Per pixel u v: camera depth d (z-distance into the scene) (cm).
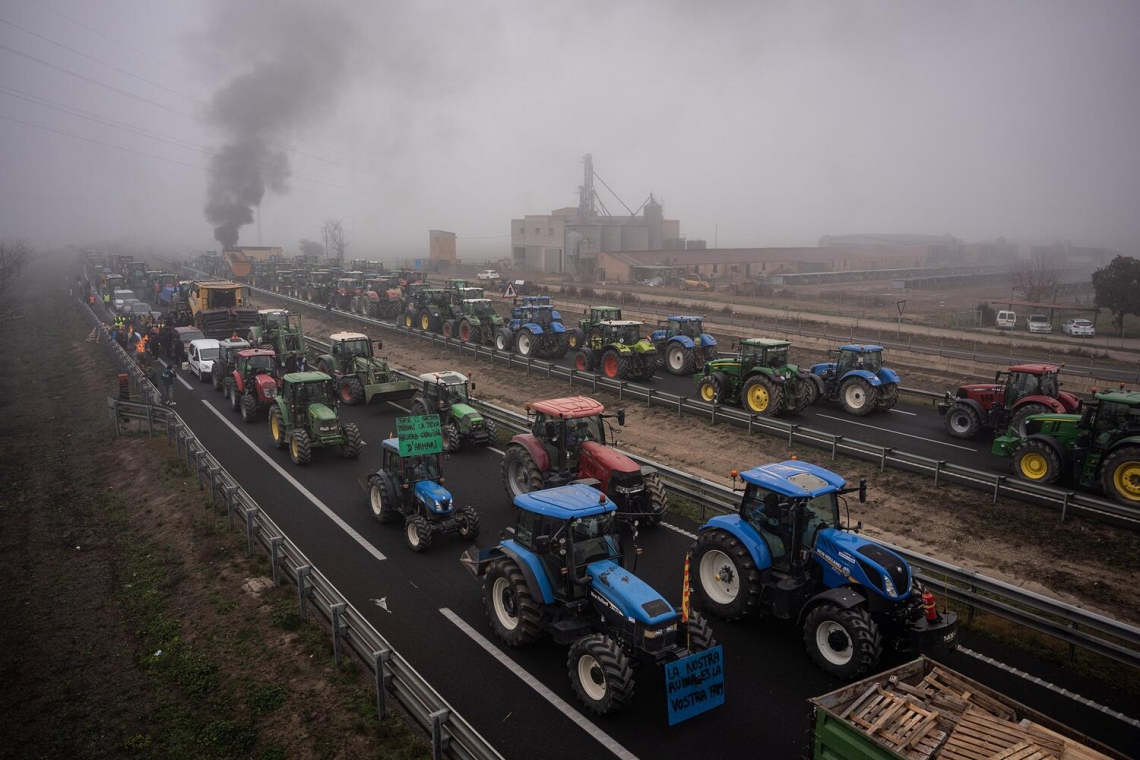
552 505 1055
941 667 845
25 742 929
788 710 945
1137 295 4925
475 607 1223
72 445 2302
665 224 12244
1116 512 1467
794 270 10706
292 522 1587
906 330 4594
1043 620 1078
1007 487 1670
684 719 897
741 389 2523
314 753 870
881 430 2312
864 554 1024
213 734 906
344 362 2783
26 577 1416
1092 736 898
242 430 2344
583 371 3062
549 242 10381
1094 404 1691
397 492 1523
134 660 1109
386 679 944
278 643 1105
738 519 1193
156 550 1472
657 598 938
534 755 859
